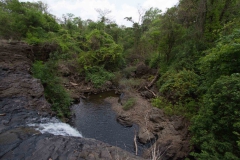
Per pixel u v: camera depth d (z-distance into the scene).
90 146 4.86
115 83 20.89
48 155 4.29
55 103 10.53
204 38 13.29
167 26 15.66
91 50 23.34
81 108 13.91
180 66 13.62
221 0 13.01
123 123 11.06
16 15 17.91
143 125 10.40
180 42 16.36
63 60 20.58
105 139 9.30
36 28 19.14
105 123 11.27
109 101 15.62
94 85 19.25
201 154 4.80
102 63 23.22
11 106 7.21
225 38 7.17
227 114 5.11
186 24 16.58
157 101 12.45
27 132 5.62
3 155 4.25
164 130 8.99
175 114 10.23
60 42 21.50
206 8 13.06
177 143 7.46
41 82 10.50
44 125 6.86
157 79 18.08
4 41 13.06
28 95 8.38
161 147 7.56
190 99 10.35
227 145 4.81
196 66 12.27
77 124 10.98
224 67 6.31
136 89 17.66
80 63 21.41
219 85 5.40
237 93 4.69
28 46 14.23
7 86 8.45
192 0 14.52
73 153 4.42
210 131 5.56
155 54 22.45
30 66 11.99
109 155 4.46
